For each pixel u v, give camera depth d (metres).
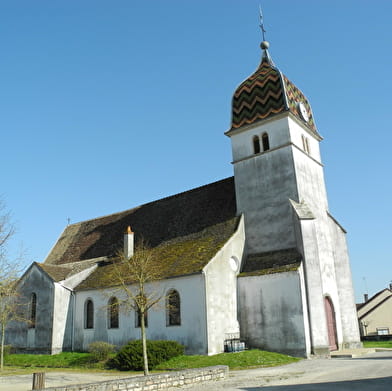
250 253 31.03
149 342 24.56
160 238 35.44
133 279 29.61
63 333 33.34
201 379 16.61
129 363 23.30
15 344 35.09
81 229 45.69
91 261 37.62
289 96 32.81
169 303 27.95
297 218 28.59
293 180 30.34
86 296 33.59
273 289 27.47
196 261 28.14
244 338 28.05
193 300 26.67
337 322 30.28
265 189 31.55
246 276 28.89
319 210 32.50
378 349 29.45
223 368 17.66
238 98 34.75
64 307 33.78
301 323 25.86
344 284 32.41
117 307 30.98
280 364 22.44
